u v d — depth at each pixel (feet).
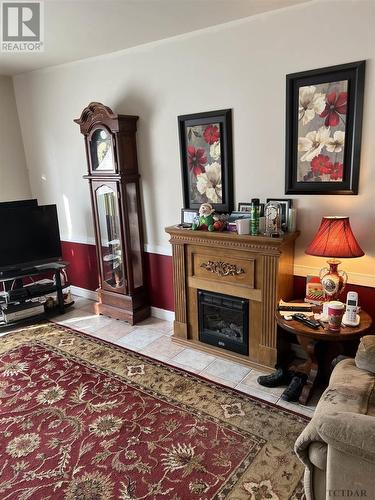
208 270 9.86
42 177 14.94
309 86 8.25
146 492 6.07
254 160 9.50
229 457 6.70
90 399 8.45
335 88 7.96
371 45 7.43
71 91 12.88
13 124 14.70
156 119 11.08
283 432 7.26
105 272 12.98
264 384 8.74
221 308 10.02
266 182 9.44
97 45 10.60
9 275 12.45
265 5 8.05
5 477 6.44
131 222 12.11
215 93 9.75
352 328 7.39
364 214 8.19
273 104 8.89
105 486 6.20
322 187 8.57
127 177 11.48
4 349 10.87
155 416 7.83
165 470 6.48
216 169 10.11
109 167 11.67
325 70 7.95
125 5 7.77
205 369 9.55
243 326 9.55
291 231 8.96
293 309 8.34
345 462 4.59
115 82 11.67
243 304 9.38
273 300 8.82
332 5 7.66
